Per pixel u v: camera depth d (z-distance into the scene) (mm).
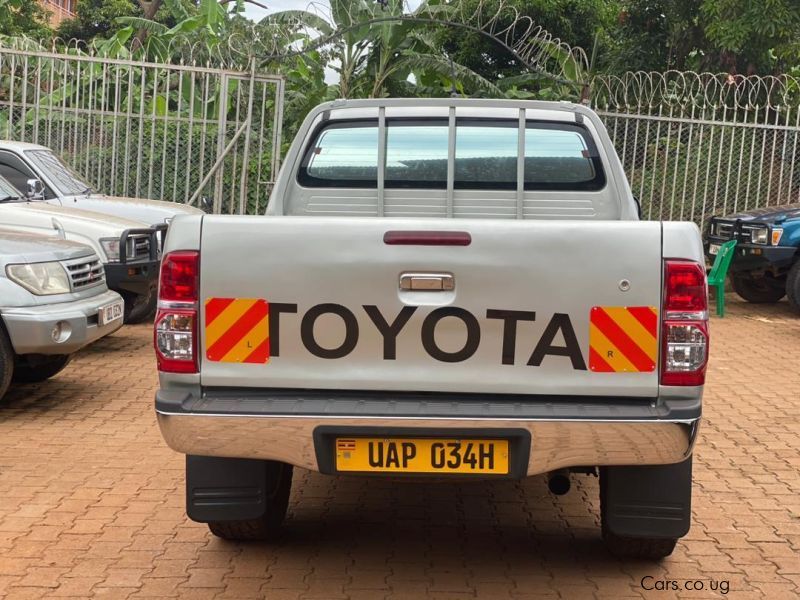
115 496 5469
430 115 5941
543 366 3848
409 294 3861
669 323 3797
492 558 4629
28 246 7336
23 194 11281
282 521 4863
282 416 3793
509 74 21828
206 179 13719
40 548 4672
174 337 3914
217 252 3887
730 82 14594
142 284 10492
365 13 15297
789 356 10438
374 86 15891
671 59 19172
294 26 15992
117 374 8898
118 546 4707
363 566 4500
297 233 3861
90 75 13734
